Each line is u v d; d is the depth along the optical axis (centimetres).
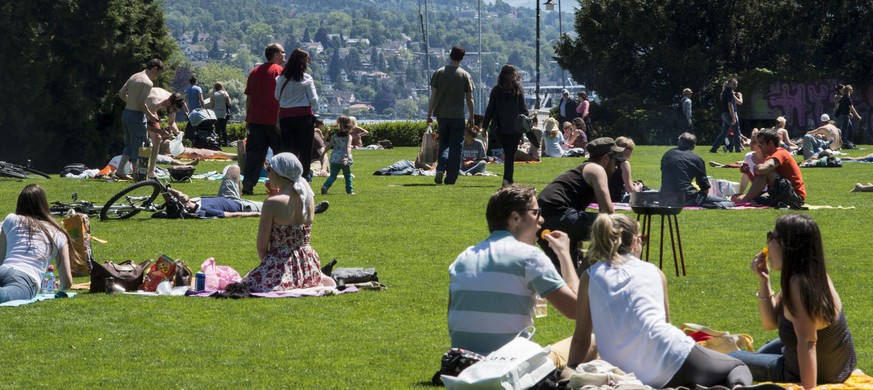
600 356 781
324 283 1228
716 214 1858
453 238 1616
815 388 762
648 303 771
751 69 5912
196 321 1074
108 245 1526
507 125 2322
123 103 4019
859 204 2047
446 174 2441
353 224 1755
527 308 805
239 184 1898
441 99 2414
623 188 1853
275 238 1208
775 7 5878
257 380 862
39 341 990
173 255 1448
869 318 1089
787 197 1947
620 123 5944
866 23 5600
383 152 4119
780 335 796
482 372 738
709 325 1058
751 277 1312
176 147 3041
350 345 982
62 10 3812
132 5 4047
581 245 1209
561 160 3450
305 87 2086
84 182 2347
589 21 6306
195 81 4247
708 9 6012
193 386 843
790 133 5616
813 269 760
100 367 902
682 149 1962
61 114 3841
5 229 1178
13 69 3697
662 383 759
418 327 1059
